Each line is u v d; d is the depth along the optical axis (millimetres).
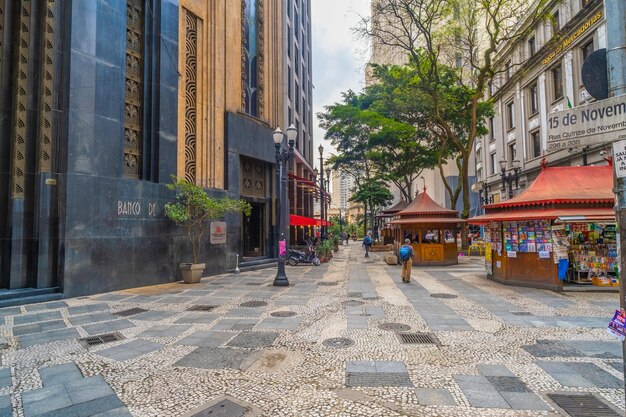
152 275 12492
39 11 10617
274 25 22812
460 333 6551
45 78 10359
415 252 18609
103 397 4168
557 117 3264
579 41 22125
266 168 20188
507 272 12102
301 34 33938
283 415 3748
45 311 8531
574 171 12203
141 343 6098
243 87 18438
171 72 13695
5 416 3748
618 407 3850
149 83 13211
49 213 10234
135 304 9242
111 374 4828
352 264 19906
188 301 9570
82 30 10836
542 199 10984
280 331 6738
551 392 4215
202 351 5695
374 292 10812
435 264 18344
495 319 7527
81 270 10430
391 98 27578
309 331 6734
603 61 3250
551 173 12219
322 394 4219
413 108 25828
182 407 3930
